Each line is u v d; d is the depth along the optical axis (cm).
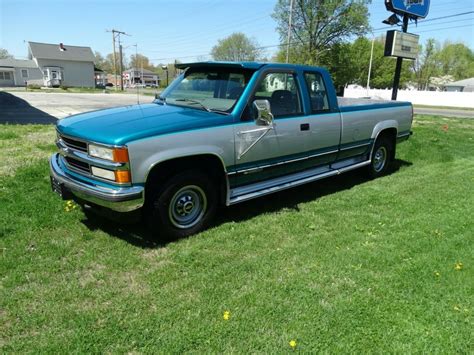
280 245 398
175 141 372
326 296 308
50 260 351
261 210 500
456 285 329
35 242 382
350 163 625
